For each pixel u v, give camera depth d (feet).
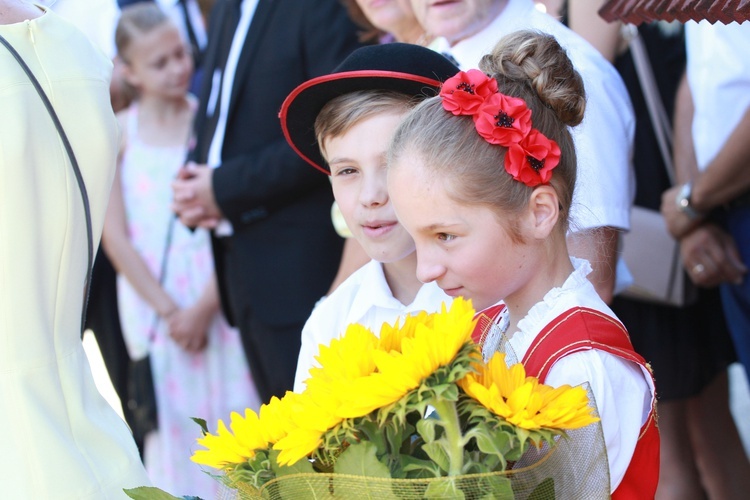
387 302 9.86
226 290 17.53
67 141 8.62
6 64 8.42
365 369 6.22
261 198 16.25
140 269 18.57
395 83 9.18
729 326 15.01
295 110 9.86
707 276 14.44
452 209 7.25
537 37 8.05
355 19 14.94
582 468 6.55
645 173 15.14
